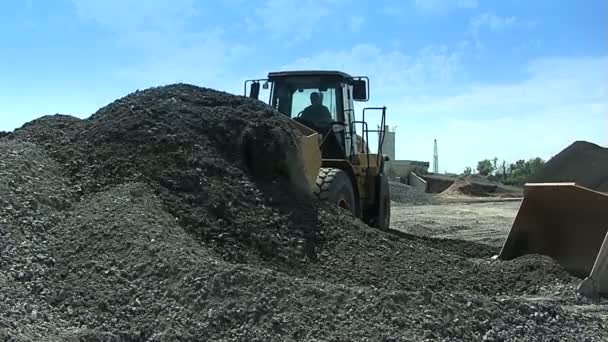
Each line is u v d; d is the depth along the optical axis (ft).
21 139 26.27
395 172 160.15
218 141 26.68
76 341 14.65
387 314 16.71
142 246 18.93
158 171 24.11
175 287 17.22
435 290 22.50
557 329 18.03
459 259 26.03
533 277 24.95
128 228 19.85
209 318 16.05
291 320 16.19
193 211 22.93
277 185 26.48
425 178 160.86
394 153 118.42
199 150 25.61
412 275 23.49
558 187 27.12
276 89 37.19
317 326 16.08
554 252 27.63
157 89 29.96
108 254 18.83
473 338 16.61
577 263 26.61
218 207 23.47
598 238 26.32
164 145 25.17
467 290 23.17
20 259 18.28
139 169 24.02
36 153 24.41
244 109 28.45
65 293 17.30
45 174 23.12
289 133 27.63
